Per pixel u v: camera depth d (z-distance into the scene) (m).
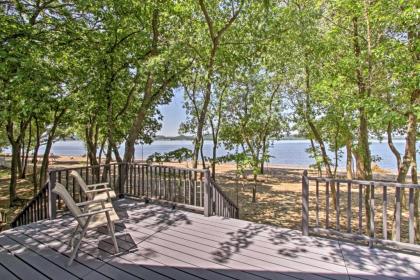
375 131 9.88
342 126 8.12
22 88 5.13
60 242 3.90
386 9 5.19
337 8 6.72
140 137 12.87
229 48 7.97
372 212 3.61
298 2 7.80
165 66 7.96
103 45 7.75
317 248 3.61
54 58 7.00
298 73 8.93
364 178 7.46
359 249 3.56
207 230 4.34
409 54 5.17
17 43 4.97
